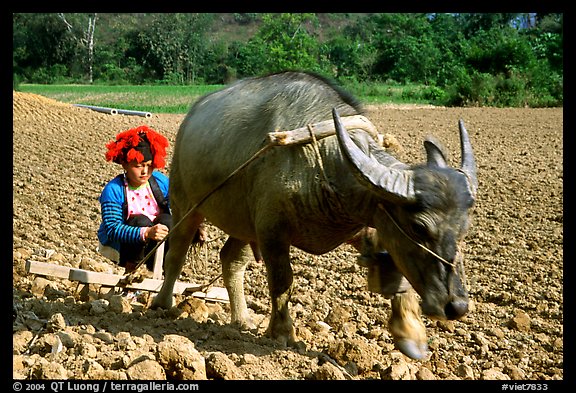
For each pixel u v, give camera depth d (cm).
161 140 716
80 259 882
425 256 509
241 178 621
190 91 5744
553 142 2195
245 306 704
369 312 761
